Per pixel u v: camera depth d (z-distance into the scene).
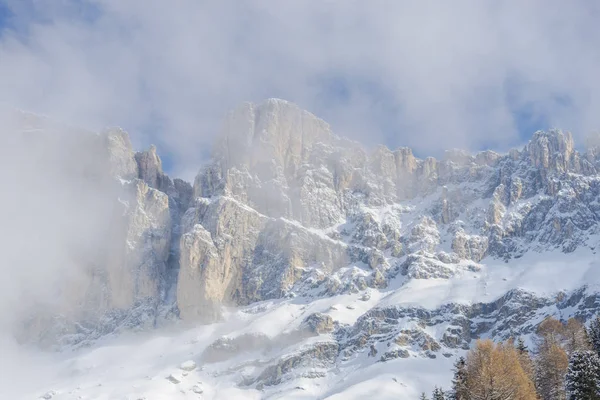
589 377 132.12
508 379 133.00
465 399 133.62
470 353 141.00
